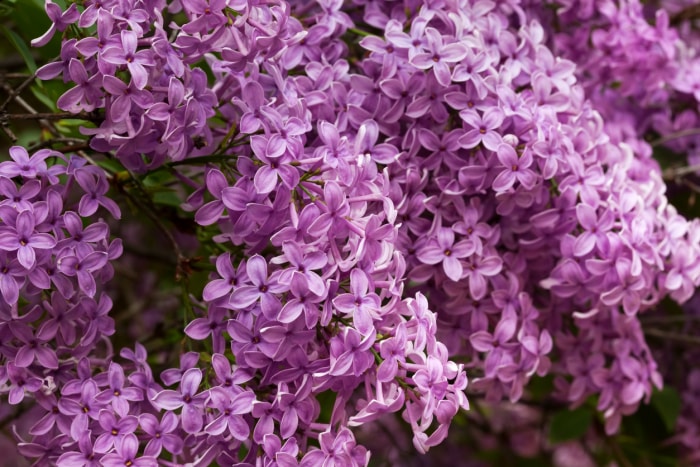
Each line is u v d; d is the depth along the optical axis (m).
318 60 0.53
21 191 0.48
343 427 0.48
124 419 0.49
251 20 0.49
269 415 0.48
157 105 0.48
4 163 0.48
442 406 0.47
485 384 0.54
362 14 0.56
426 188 0.53
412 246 0.52
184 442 0.49
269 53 0.50
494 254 0.53
